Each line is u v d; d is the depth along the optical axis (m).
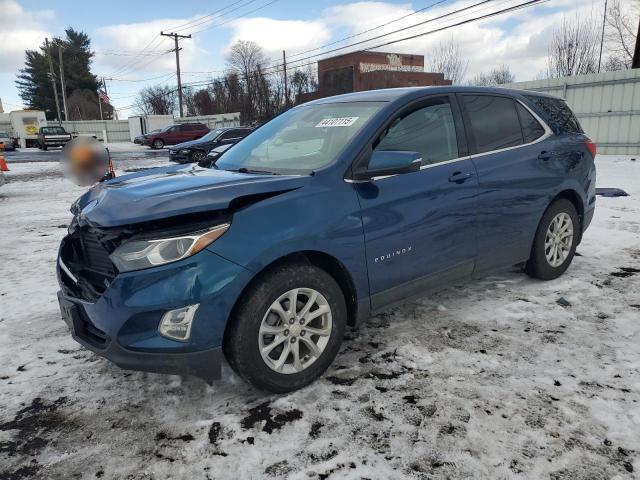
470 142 3.52
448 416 2.45
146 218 2.31
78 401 2.72
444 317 3.63
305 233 2.57
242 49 53.22
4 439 2.41
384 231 2.91
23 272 5.31
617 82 14.98
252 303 2.46
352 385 2.76
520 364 2.93
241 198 2.50
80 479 2.13
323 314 2.76
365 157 2.92
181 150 18.33
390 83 54.88
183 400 2.69
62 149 6.18
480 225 3.50
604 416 2.40
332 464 2.15
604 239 5.70
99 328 2.42
